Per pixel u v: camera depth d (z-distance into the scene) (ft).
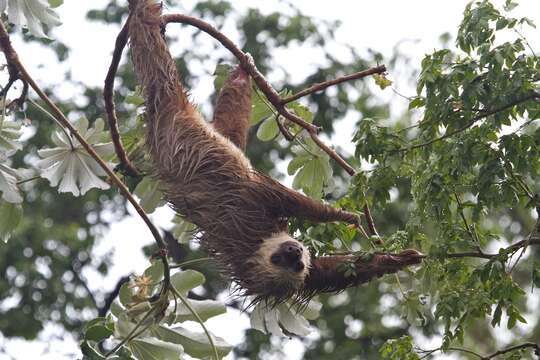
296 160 41.47
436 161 35.27
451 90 34.47
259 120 43.29
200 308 35.86
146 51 41.32
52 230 90.27
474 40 34.35
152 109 41.50
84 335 32.04
